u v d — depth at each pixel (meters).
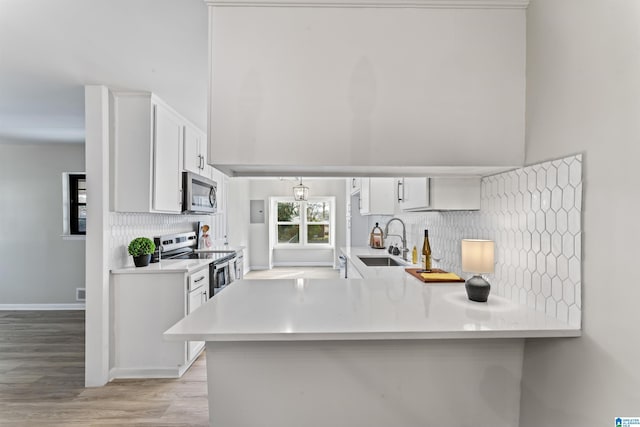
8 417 2.15
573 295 1.23
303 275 7.04
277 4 1.46
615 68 1.04
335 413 1.49
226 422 1.47
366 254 3.82
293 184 7.90
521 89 1.50
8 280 4.51
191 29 1.76
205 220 4.63
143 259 2.75
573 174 1.22
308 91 1.47
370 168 1.59
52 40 1.87
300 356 1.47
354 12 1.48
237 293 1.76
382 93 1.48
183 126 3.26
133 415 2.18
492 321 1.30
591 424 1.14
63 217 4.47
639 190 0.96
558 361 1.29
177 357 2.69
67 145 4.46
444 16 1.49
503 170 1.65
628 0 0.99
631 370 0.99
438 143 1.49
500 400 1.51
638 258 0.97
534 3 1.44
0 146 4.46
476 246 1.61
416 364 1.49
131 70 2.26
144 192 2.65
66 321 4.06
